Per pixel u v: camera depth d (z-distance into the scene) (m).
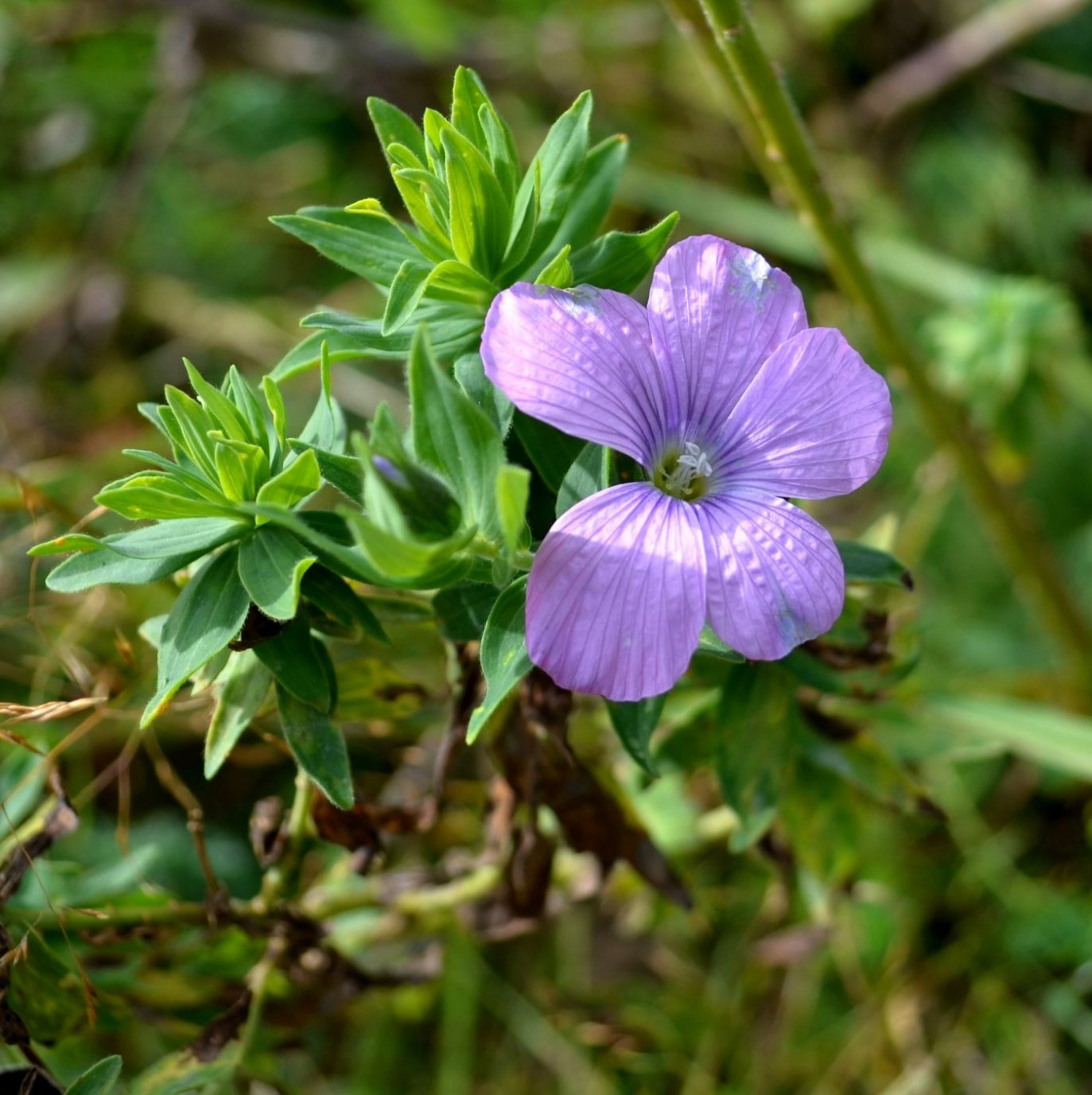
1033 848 0.36
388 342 0.24
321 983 0.28
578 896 0.29
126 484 0.23
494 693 0.22
